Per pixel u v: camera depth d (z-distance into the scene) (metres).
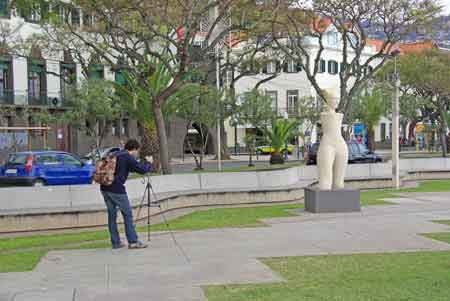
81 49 39.47
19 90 44.62
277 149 40.19
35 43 36.62
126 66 22.47
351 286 7.45
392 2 29.09
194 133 65.50
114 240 10.55
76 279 8.12
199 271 8.50
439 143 64.75
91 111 36.47
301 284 7.61
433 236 11.38
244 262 9.07
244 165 42.31
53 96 47.06
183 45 20.42
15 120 43.81
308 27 33.69
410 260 9.07
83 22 34.03
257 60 42.59
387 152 63.75
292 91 67.25
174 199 17.12
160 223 14.17
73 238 12.25
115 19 21.78
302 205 17.62
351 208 15.32
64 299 7.07
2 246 11.43
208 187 19.27
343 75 31.75
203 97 34.94
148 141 28.03
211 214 15.82
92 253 10.11
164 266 8.88
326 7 29.56
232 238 11.43
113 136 52.59
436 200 18.22
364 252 9.82
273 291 7.26
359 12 29.66
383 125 77.69
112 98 35.84
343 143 15.63
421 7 29.17
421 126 65.62
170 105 27.39
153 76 26.27
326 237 11.41
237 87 69.00
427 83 48.50
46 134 42.88
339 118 15.70
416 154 56.94
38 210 13.95
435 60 48.56
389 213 15.05
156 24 23.44
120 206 10.45
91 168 25.27
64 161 24.33
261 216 14.98
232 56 47.56
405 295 6.96
